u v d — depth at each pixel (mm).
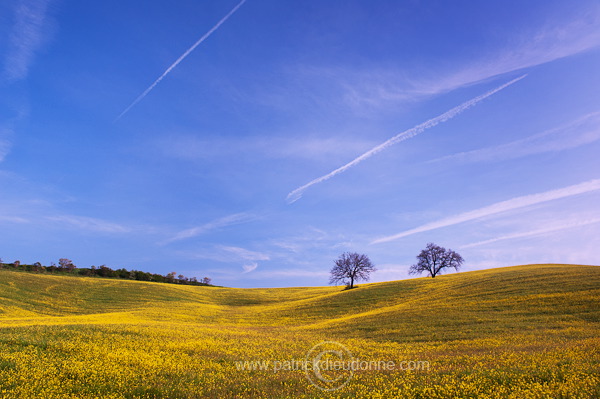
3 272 84750
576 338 26094
